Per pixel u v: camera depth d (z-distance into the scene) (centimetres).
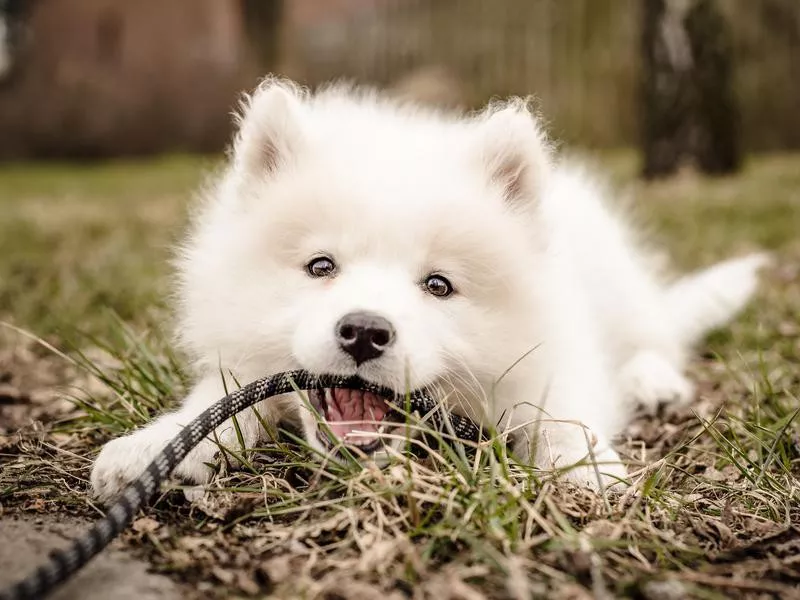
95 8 370
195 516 48
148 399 63
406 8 359
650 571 42
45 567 36
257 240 54
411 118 69
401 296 50
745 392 73
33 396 71
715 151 225
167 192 235
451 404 54
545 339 55
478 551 41
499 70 344
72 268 124
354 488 47
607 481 53
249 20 347
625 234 91
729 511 49
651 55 225
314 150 56
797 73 329
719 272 94
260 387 49
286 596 39
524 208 57
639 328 81
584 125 330
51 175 308
